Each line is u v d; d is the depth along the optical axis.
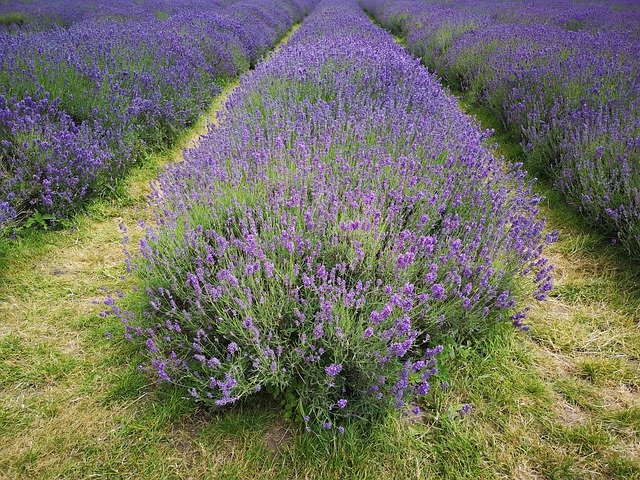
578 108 4.71
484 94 6.70
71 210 3.60
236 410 2.06
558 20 11.62
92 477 1.81
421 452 1.90
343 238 2.44
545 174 4.43
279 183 2.76
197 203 2.96
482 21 11.50
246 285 2.22
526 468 1.86
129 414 2.04
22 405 2.08
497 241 2.51
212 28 9.82
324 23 12.47
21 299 2.73
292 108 4.34
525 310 2.41
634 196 3.17
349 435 1.90
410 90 4.93
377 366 1.96
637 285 2.87
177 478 1.81
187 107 5.91
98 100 4.75
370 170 3.03
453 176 3.06
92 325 2.53
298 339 2.12
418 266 2.38
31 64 4.74
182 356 2.24
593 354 2.42
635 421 2.04
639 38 8.15
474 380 2.21
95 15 11.36
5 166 3.49
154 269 2.43
